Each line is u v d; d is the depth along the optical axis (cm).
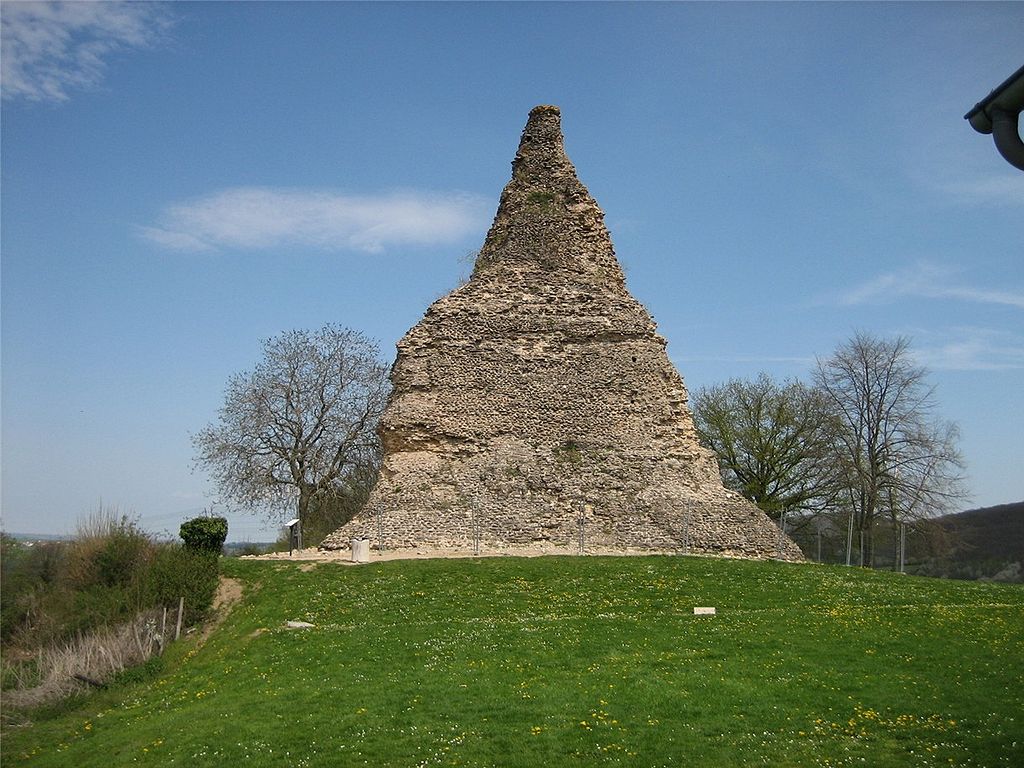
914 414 5247
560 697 1942
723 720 1780
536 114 4478
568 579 3080
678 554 3597
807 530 5934
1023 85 941
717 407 6112
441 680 2098
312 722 1909
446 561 3316
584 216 4303
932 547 5356
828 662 2111
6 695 2420
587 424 3903
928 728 1688
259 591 3047
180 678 2400
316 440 5575
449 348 3981
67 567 3391
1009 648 2202
